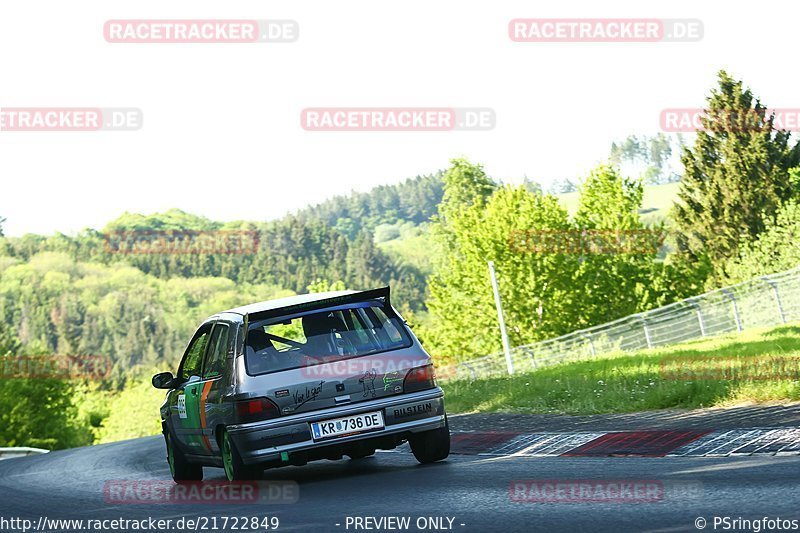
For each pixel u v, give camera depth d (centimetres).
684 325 12431
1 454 11369
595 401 4562
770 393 3884
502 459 3341
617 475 2680
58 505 3359
